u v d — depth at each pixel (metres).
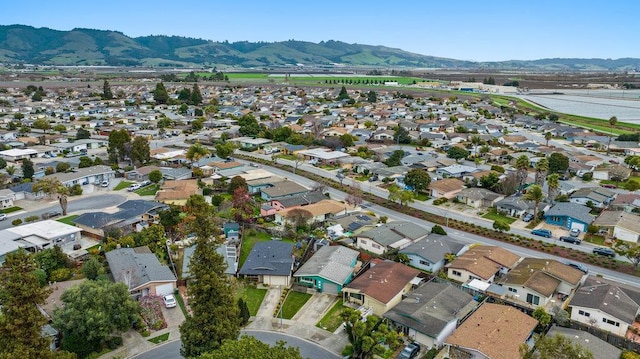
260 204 83.38
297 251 64.31
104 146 133.38
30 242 62.47
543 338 35.22
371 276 54.66
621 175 102.06
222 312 40.22
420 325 44.44
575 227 73.62
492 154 121.31
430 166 107.06
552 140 151.62
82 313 42.16
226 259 59.06
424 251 61.09
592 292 50.47
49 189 80.56
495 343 41.00
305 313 50.03
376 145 134.50
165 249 63.50
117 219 69.94
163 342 44.25
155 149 122.31
